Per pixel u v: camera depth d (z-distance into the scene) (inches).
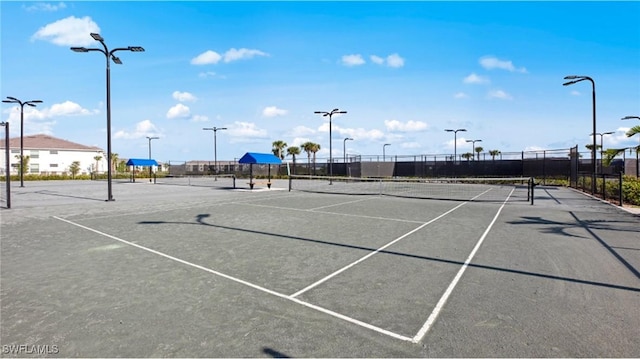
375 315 184.2
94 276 249.0
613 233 403.5
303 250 326.0
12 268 268.8
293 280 240.2
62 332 166.1
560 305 196.4
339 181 1854.1
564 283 233.0
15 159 2581.2
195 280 240.2
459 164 1866.4
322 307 194.7
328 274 253.6
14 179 2032.5
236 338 159.9
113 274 253.6
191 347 152.1
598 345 153.2
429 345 153.4
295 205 713.0
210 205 713.0
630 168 1525.6
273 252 318.3
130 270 263.3
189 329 168.7
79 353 147.4
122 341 157.3
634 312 186.9
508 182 1635.1
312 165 2194.9
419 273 256.1
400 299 206.1
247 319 179.6
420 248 333.4
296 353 147.0
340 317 181.9
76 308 193.6
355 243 355.3
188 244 351.3
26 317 182.4
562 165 1573.6
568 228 437.7
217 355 145.6
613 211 599.2
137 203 753.6
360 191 1137.4
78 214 576.1
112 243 356.2
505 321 176.6
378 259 294.4
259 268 268.4
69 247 338.6
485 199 844.6
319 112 1507.1
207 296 211.0
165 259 294.4
